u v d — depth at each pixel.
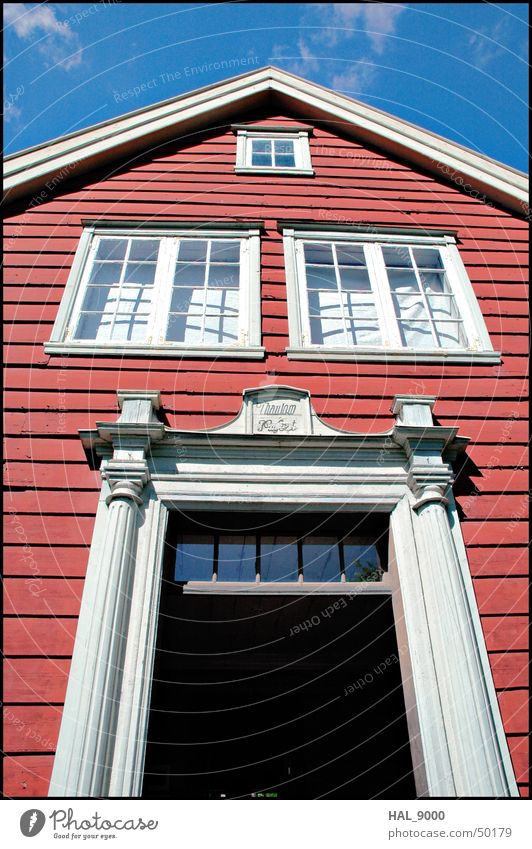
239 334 5.36
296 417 4.70
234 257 6.14
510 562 4.17
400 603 3.92
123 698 3.39
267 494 4.26
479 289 5.88
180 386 4.92
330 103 7.51
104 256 6.06
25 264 5.73
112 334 5.47
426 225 6.41
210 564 4.36
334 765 5.86
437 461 4.41
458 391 5.07
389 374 5.13
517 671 3.75
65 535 4.09
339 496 4.28
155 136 7.00
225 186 6.60
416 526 4.18
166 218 6.24
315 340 5.60
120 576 3.73
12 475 4.34
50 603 3.82
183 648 5.83
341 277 6.15
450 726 3.42
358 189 6.70
